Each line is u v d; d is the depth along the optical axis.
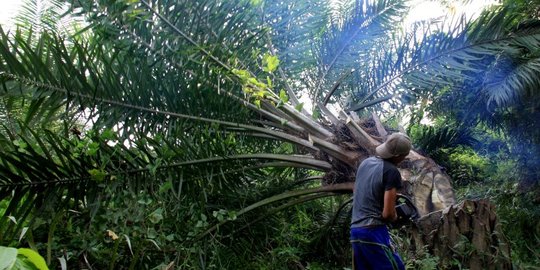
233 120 5.40
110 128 4.50
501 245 4.07
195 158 4.81
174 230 4.96
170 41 5.27
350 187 5.33
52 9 6.08
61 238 4.27
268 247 5.69
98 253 4.23
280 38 6.80
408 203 4.27
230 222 5.30
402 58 6.50
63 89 4.30
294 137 5.71
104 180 4.27
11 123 5.28
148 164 4.50
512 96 5.63
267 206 5.74
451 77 6.20
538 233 5.52
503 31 5.81
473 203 4.20
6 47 4.02
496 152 8.16
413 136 7.55
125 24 5.04
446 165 7.77
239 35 5.57
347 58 7.26
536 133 6.44
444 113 6.92
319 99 7.36
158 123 4.99
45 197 3.96
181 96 5.03
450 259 4.11
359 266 3.72
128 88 4.72
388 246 3.61
